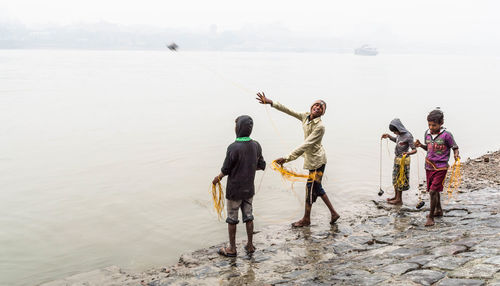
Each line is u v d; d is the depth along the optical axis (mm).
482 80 54719
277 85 42812
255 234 6871
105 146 14852
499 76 64562
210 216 8180
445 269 4133
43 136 16609
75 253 6711
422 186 9961
